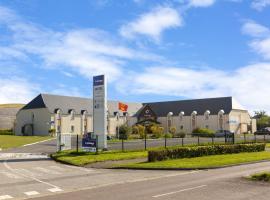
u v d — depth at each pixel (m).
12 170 23.47
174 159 29.11
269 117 126.75
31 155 35.28
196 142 49.78
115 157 30.33
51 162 29.03
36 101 88.06
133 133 78.50
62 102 88.50
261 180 17.09
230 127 94.31
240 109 99.44
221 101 97.69
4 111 101.31
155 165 24.61
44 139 61.03
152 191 14.68
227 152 34.81
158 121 104.38
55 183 17.70
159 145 45.09
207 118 97.31
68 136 40.06
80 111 90.31
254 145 38.25
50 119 84.12
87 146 34.38
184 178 18.70
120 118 97.88
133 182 17.64
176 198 13.08
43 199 13.61
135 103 106.88
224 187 15.38
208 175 19.81
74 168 24.94
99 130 36.62
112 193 14.48
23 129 87.38
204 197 13.23
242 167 24.06
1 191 15.51
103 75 36.72
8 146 47.09
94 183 17.55
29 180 18.91
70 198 13.64
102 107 36.62
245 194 13.77
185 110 101.50
